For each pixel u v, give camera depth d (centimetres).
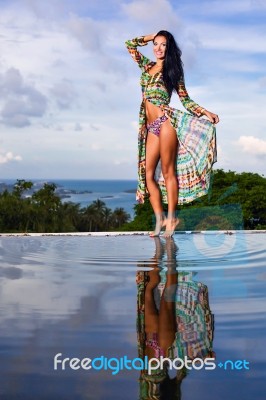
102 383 180
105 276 411
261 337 233
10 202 4975
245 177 3036
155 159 672
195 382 181
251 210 2956
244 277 405
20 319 266
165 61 635
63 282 381
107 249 631
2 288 355
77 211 7150
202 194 662
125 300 315
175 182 673
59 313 279
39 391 173
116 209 7788
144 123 665
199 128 650
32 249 638
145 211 3291
